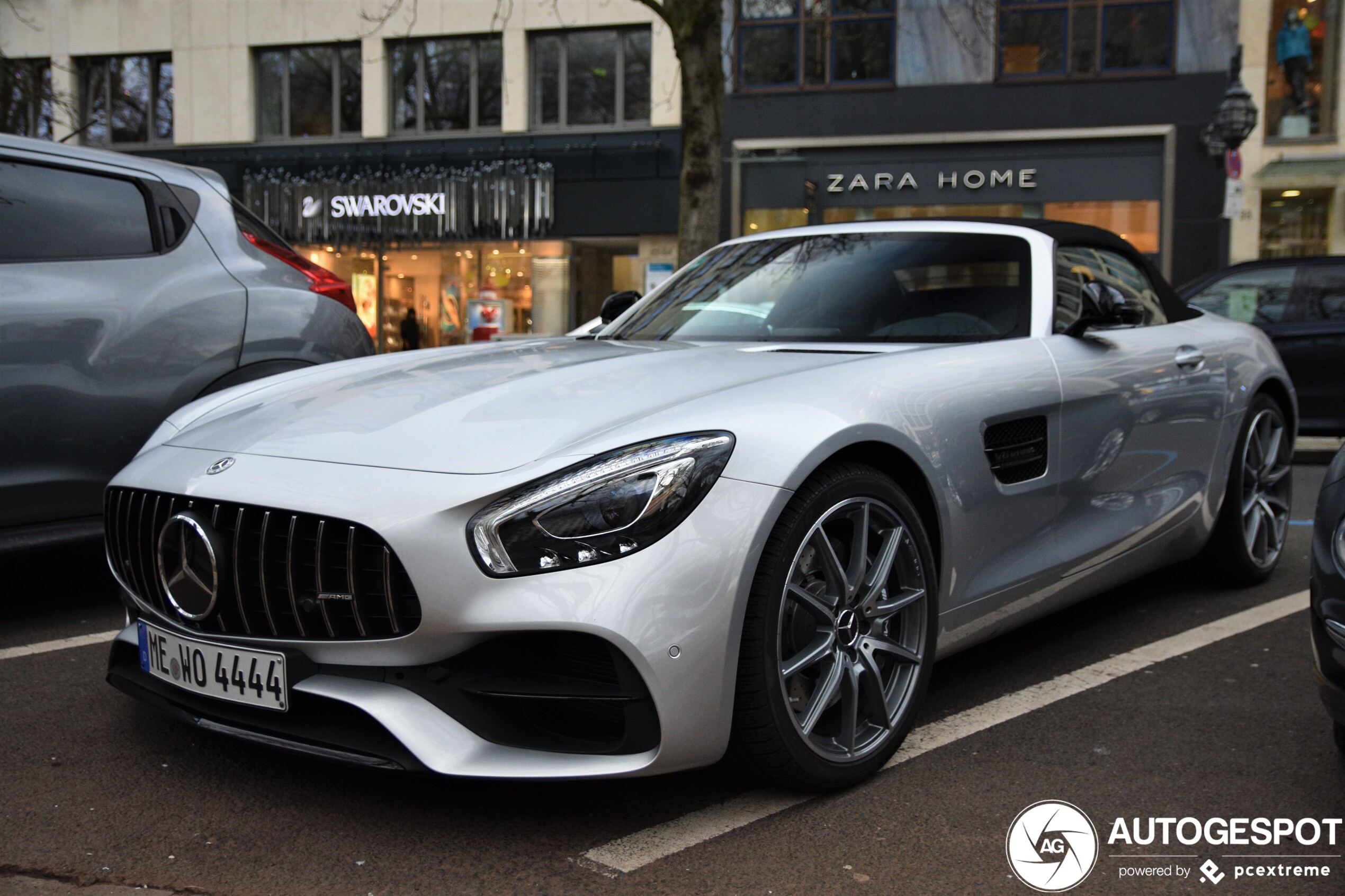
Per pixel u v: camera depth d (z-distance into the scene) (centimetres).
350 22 1712
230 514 213
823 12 1572
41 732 257
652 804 219
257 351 383
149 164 381
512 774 193
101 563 448
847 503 220
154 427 359
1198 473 356
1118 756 244
